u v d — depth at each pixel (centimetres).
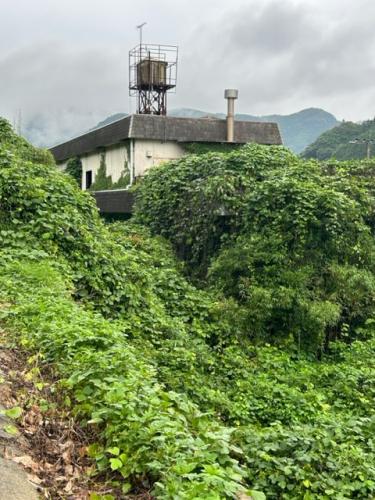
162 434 402
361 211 1456
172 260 1602
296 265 1359
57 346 564
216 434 438
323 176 1592
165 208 1752
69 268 979
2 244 961
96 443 428
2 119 1872
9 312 655
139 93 2862
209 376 995
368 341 1247
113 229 1722
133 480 385
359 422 689
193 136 2306
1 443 395
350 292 1334
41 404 470
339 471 556
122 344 625
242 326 1283
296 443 589
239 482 410
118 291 1038
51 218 1035
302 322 1284
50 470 392
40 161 1856
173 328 1072
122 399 448
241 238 1458
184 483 358
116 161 2423
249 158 1641
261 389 934
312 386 980
